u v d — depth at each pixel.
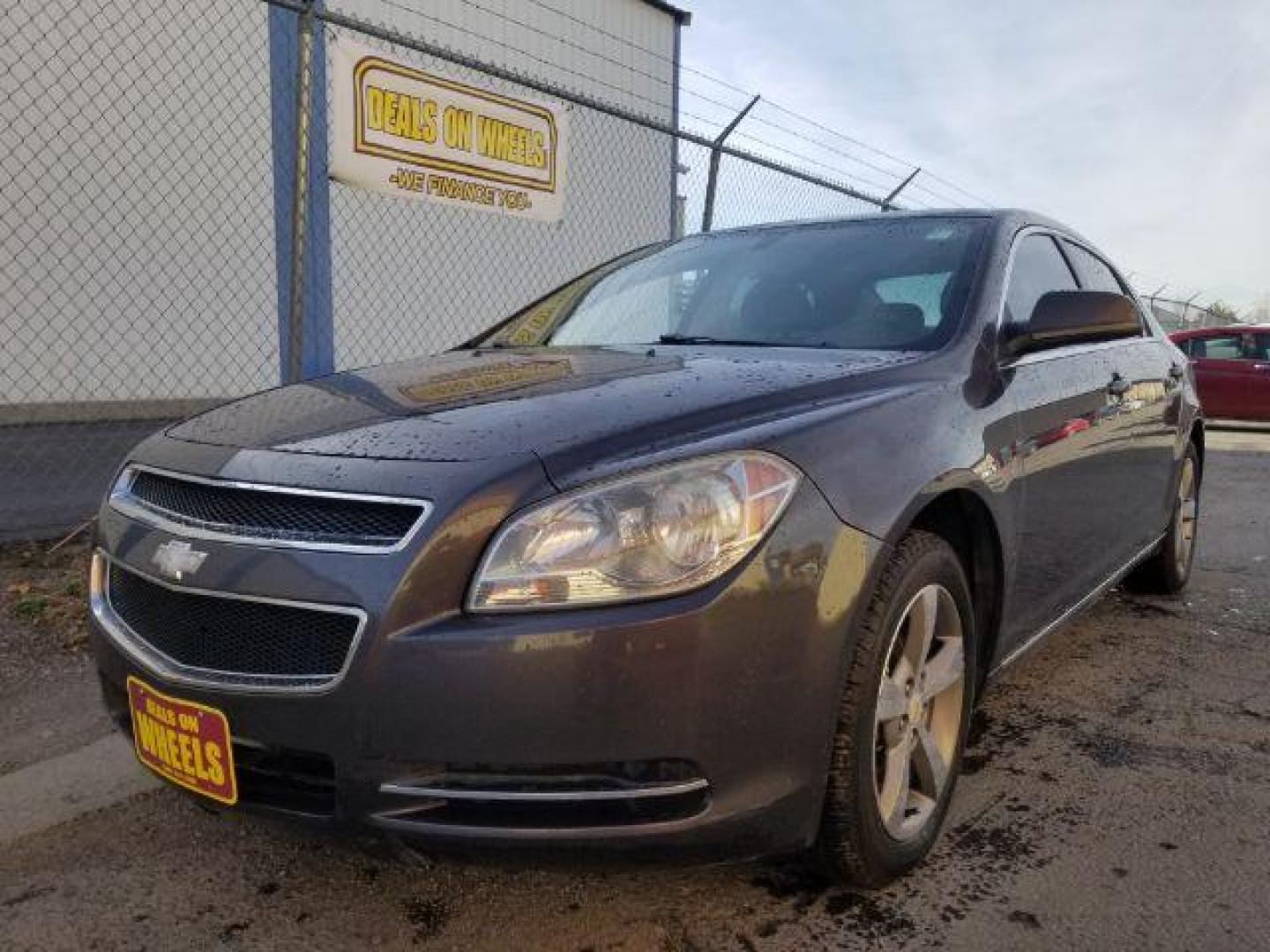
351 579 1.81
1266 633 4.28
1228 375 13.88
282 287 9.63
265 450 2.11
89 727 3.20
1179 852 2.47
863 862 2.16
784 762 1.91
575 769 1.77
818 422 2.13
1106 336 3.06
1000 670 2.80
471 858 1.81
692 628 1.79
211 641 1.97
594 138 12.67
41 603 4.17
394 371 2.86
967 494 2.43
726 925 2.17
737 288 3.31
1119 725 3.27
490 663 1.75
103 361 9.58
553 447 1.94
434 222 10.94
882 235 3.38
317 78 8.10
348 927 2.20
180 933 2.19
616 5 13.56
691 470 1.89
